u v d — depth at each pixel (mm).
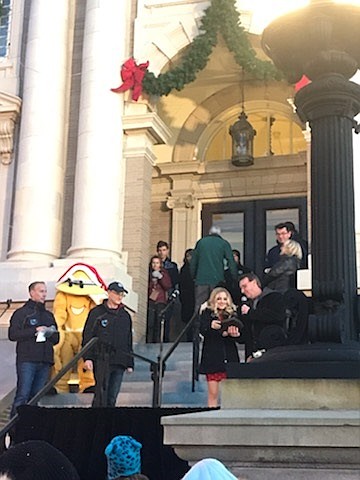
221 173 17062
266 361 4961
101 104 14305
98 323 10023
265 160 16766
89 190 13945
